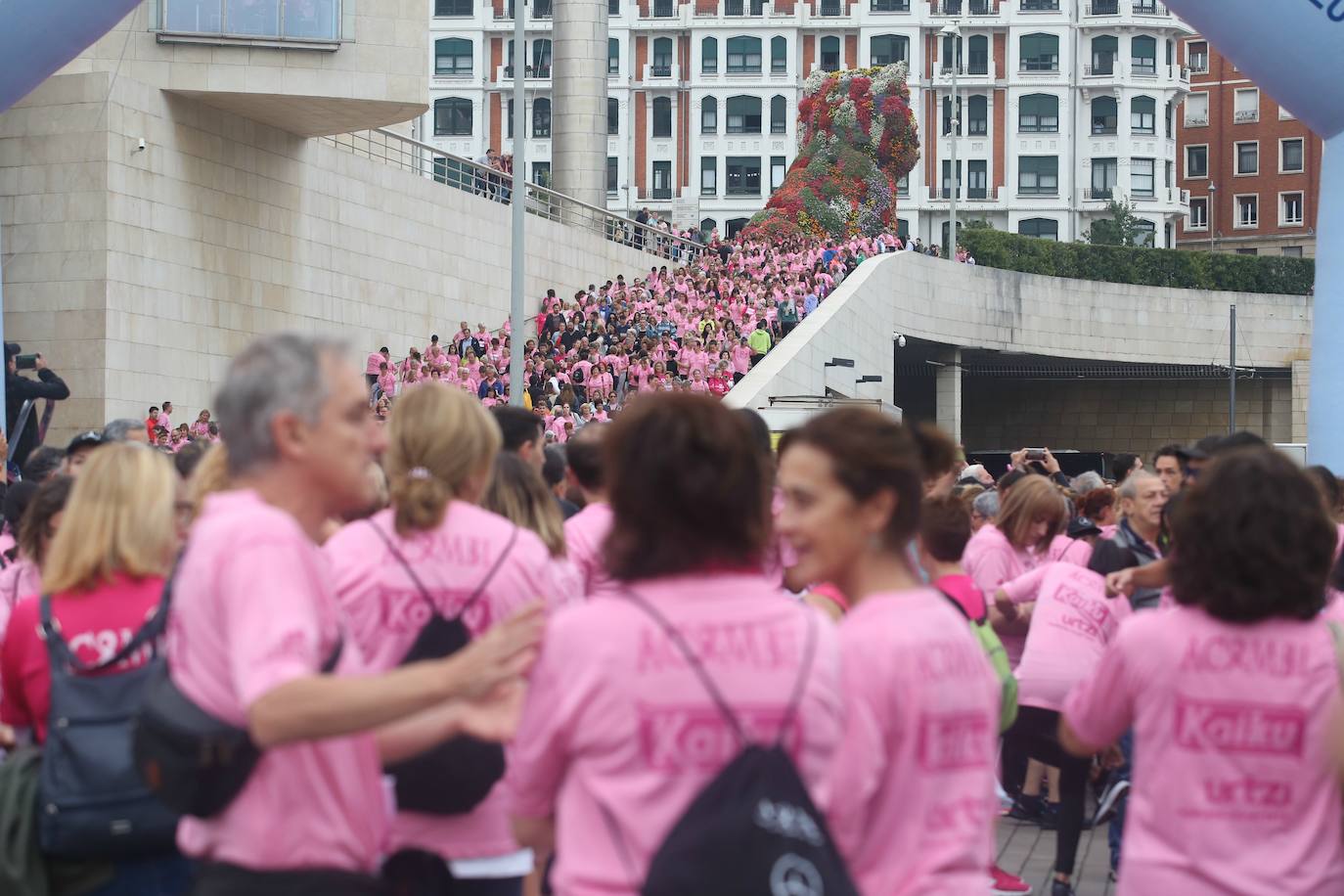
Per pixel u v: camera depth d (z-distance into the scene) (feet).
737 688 11.60
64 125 102.01
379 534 17.11
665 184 322.55
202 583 12.59
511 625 12.07
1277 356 234.17
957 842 13.23
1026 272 225.15
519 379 97.76
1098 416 237.66
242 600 12.28
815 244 210.59
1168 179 319.88
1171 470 30.37
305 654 12.14
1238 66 46.75
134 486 17.26
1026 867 31.60
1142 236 313.53
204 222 111.04
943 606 13.71
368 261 131.44
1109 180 316.60
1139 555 30.83
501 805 16.65
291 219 120.78
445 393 17.42
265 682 11.89
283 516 12.75
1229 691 15.23
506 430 24.76
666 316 145.59
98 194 101.35
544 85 318.65
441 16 318.45
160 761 12.67
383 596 16.80
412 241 137.90
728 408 12.26
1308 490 15.34
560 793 12.01
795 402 118.01
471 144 318.45
